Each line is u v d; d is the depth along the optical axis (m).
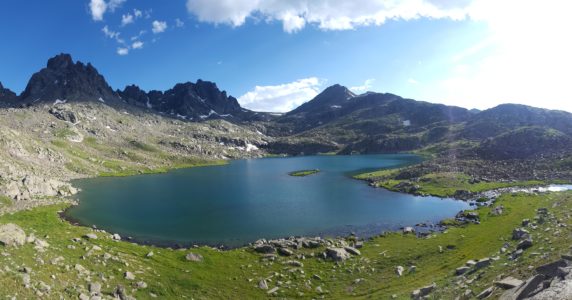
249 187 146.00
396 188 130.38
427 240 62.97
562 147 178.12
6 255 34.59
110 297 34.81
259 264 53.38
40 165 165.50
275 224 84.62
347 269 50.53
